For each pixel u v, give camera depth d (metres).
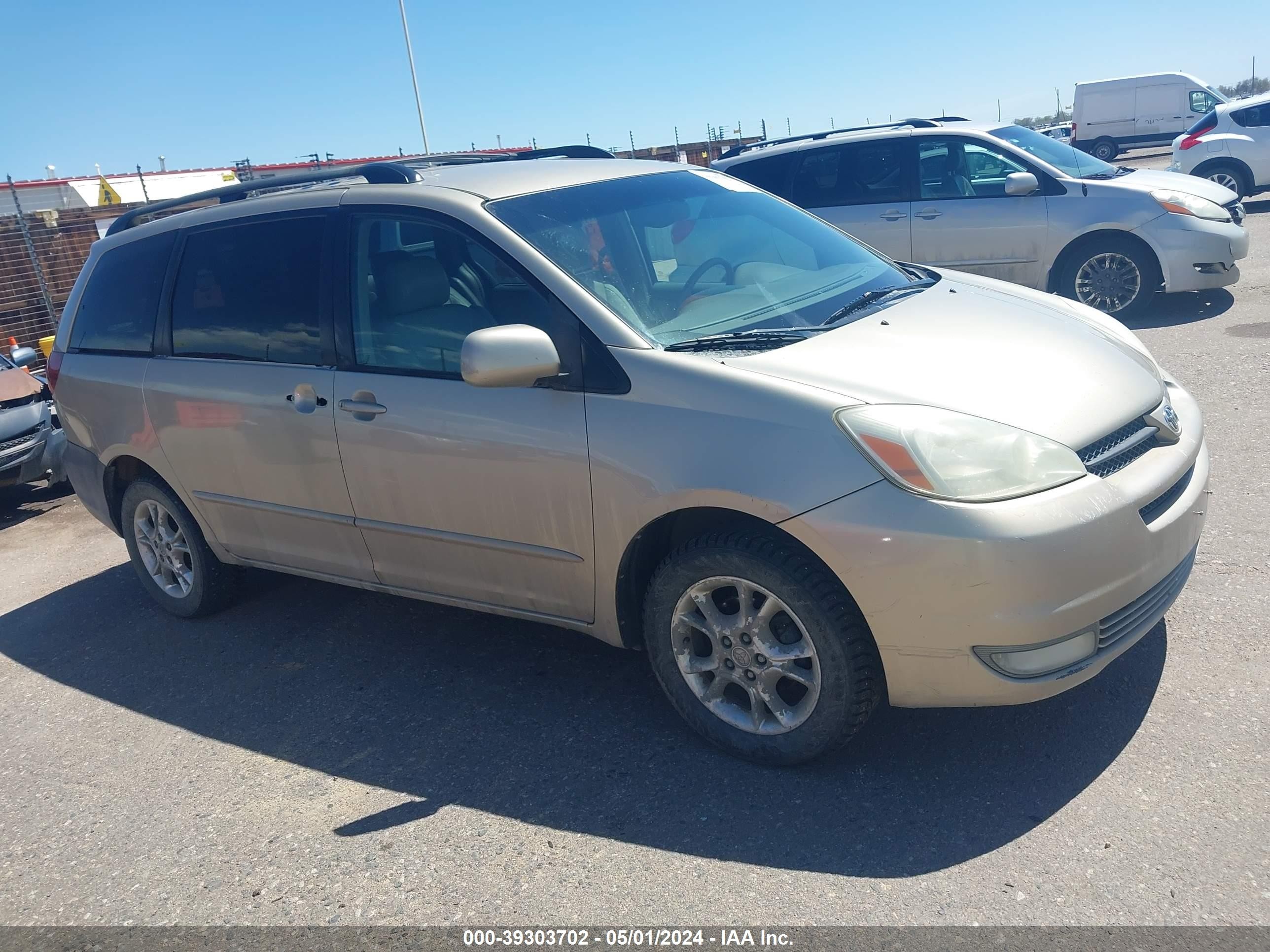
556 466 3.32
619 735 3.53
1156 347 7.67
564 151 5.03
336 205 4.03
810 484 2.84
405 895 2.87
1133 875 2.54
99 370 4.90
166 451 4.64
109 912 3.01
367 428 3.79
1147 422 3.17
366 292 3.87
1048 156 9.16
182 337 4.55
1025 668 2.76
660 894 2.73
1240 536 4.26
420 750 3.62
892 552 2.74
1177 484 3.11
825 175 9.56
